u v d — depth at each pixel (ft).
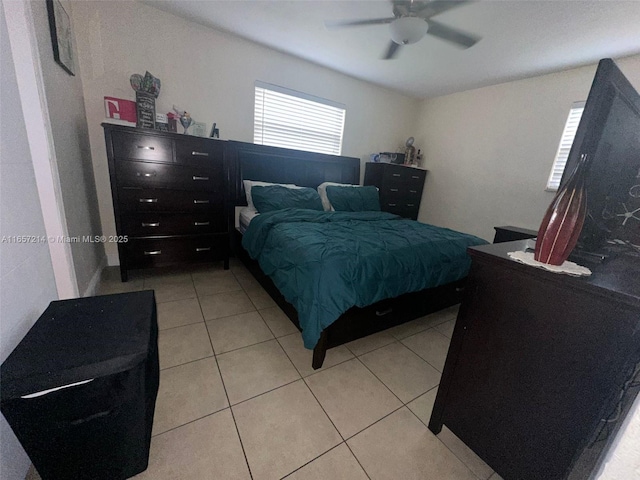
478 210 11.59
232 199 9.53
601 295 2.24
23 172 3.60
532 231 9.27
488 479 3.47
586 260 3.17
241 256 9.34
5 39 3.42
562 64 8.47
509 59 8.46
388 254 5.41
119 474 3.00
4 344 2.86
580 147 2.61
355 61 9.80
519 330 2.89
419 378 5.16
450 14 6.35
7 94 3.35
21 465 2.86
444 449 3.81
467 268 6.63
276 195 8.85
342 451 3.63
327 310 4.52
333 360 5.42
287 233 6.10
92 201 7.55
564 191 2.65
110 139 6.72
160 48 8.01
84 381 2.44
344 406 4.34
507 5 5.92
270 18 7.55
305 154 10.91
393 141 13.71
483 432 3.33
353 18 7.22
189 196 8.02
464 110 11.86
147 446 3.15
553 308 2.60
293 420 4.01
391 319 5.89
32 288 3.60
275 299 6.56
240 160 9.64
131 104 7.16
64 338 2.82
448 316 7.76
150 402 3.24
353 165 12.39
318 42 8.65
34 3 4.32
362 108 12.30
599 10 5.79
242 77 9.39
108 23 7.29
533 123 9.75
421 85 11.62
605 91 2.47
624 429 1.58
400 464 3.54
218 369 4.87
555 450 2.70
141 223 7.52
